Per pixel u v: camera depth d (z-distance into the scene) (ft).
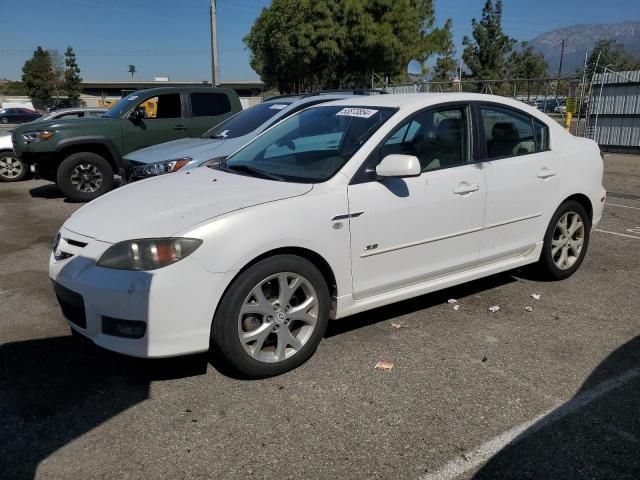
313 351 12.10
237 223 10.68
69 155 32.07
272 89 150.82
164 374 11.78
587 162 16.84
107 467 8.96
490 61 139.23
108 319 10.45
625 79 52.65
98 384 11.41
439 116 13.88
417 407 10.53
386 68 103.04
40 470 8.90
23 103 213.25
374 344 13.07
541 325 14.14
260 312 11.14
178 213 10.94
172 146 24.72
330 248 11.77
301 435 9.72
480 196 14.11
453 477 8.70
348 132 13.32
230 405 10.63
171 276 10.20
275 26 103.81
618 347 12.96
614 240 22.13
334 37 99.25
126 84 271.90
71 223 12.07
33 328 14.17
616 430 9.84
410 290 13.44
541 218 15.83
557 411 10.41
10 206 31.30
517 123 15.44
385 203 12.46
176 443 9.53
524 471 8.82
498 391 11.09
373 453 9.26
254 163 14.08
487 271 14.97
